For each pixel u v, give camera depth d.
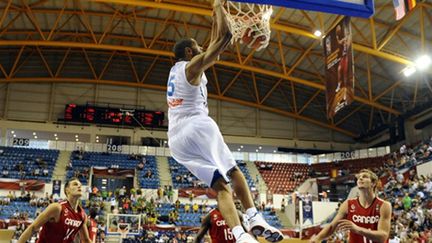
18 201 25.33
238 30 3.96
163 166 32.31
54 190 27.31
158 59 33.97
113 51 32.88
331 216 25.47
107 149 33.22
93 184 30.67
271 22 24.44
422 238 15.22
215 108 36.16
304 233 24.70
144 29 29.98
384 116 34.72
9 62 32.91
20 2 26.19
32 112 33.38
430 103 28.83
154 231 23.11
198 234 6.31
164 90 35.72
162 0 23.42
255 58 31.62
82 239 5.81
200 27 28.75
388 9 22.91
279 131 36.75
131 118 33.75
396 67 28.25
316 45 28.09
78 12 27.69
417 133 31.58
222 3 2.90
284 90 35.94
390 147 33.22
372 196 5.05
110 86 35.06
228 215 2.71
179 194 28.88
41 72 33.66
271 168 34.59
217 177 2.83
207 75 35.28
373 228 4.98
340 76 18.38
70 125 33.50
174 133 3.09
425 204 19.56
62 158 31.48
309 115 36.97
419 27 23.84
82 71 34.31
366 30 25.16
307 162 36.16
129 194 29.52
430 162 24.41
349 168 34.03
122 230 21.73
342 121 36.53
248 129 36.28
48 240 5.43
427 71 25.66
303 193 30.95
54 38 31.08
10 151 31.19
